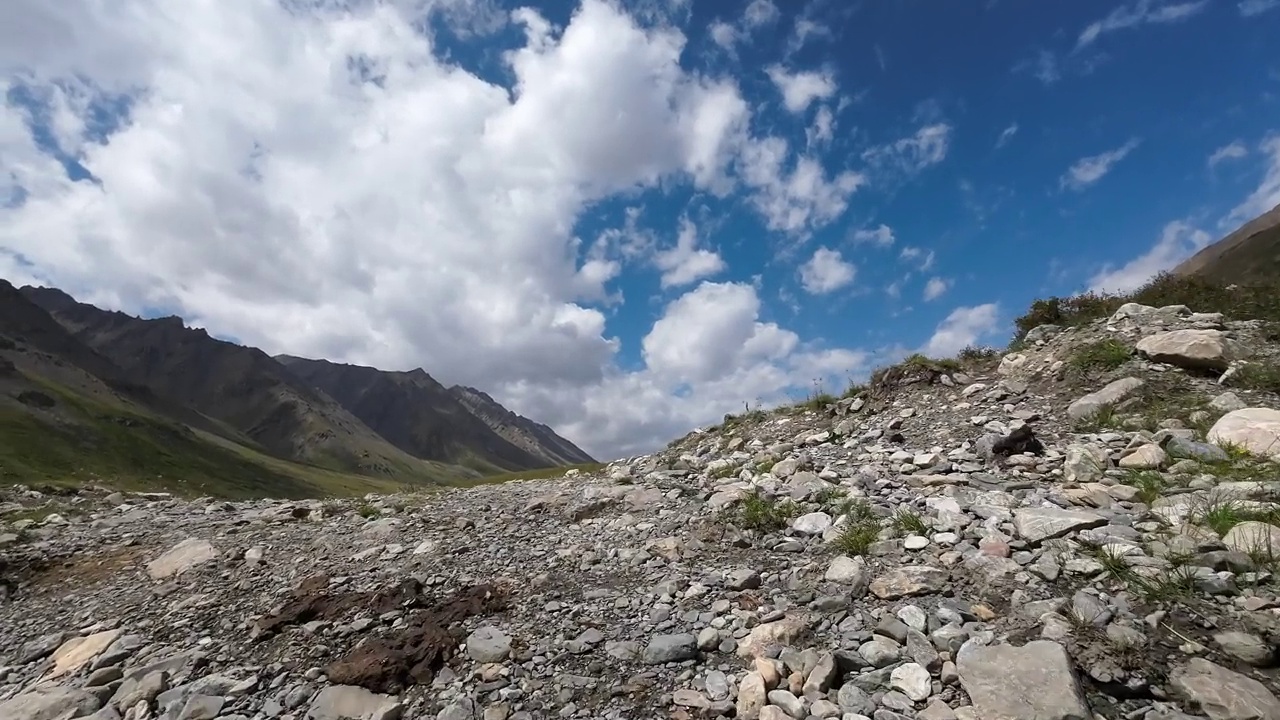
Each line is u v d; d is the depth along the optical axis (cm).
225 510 1550
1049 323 1738
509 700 548
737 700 518
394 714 545
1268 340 1201
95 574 1036
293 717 560
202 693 606
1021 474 949
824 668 523
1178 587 552
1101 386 1211
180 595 885
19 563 1076
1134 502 765
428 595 779
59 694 630
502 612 715
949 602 590
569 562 850
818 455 1285
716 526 890
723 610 658
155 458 17725
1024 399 1285
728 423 1936
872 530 775
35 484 1844
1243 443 855
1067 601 562
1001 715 449
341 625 714
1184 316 1399
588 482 1475
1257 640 474
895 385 1582
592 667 587
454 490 1695
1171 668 473
